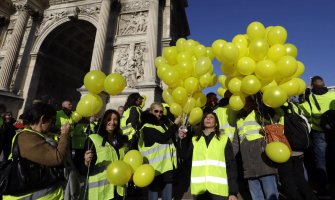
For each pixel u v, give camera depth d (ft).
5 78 75.15
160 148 17.03
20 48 81.71
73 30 87.86
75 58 100.99
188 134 19.56
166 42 68.49
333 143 19.98
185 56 18.45
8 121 30.01
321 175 21.57
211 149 14.69
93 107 14.56
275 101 13.98
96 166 13.75
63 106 26.37
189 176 27.81
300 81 16.31
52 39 85.46
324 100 21.62
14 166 9.25
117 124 15.11
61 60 94.17
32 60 81.56
